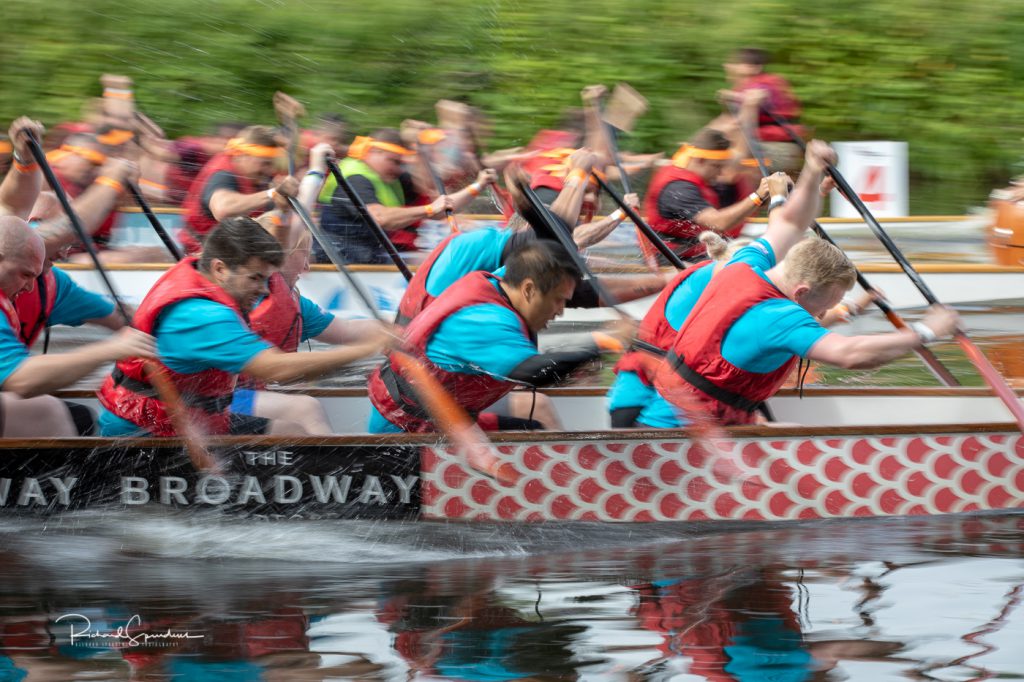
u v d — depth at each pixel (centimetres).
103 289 1664
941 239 1933
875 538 930
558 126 1755
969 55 2450
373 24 2445
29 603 755
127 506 971
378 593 778
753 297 1000
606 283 1341
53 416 1057
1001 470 1046
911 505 1030
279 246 987
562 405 1297
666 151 2377
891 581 781
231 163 1525
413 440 987
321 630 695
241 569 846
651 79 2434
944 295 1742
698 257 1680
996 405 1284
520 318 1004
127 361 1012
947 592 751
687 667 632
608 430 1004
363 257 1712
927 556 853
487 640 675
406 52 2461
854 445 1021
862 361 979
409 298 1135
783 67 2456
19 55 2400
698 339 1018
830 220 1970
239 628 699
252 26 2445
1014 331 1731
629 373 1102
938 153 2419
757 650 654
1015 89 2444
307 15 2461
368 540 942
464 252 1117
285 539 932
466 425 987
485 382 1013
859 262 1870
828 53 2447
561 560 879
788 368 1029
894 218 1959
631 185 1808
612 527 994
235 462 975
